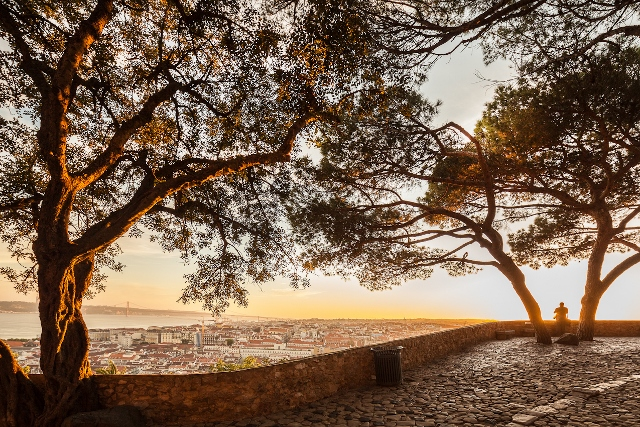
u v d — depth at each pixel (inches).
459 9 287.4
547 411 274.5
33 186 332.2
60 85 260.4
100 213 402.9
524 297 653.9
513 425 250.1
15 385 258.5
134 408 273.7
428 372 443.8
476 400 317.4
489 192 580.4
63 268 263.1
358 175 607.5
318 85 304.8
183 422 279.6
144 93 399.2
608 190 557.3
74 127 376.2
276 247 432.1
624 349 566.6
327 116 331.9
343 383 370.3
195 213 405.1
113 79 385.7
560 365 451.5
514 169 541.6
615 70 354.9
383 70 295.6
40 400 265.3
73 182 273.4
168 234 435.8
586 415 264.1
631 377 378.0
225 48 332.5
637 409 274.2
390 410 298.8
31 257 380.5
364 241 603.8
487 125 548.4
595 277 677.9
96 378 282.7
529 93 434.6
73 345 275.0
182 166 367.6
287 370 323.3
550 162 529.7
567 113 419.2
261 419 285.3
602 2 259.1
